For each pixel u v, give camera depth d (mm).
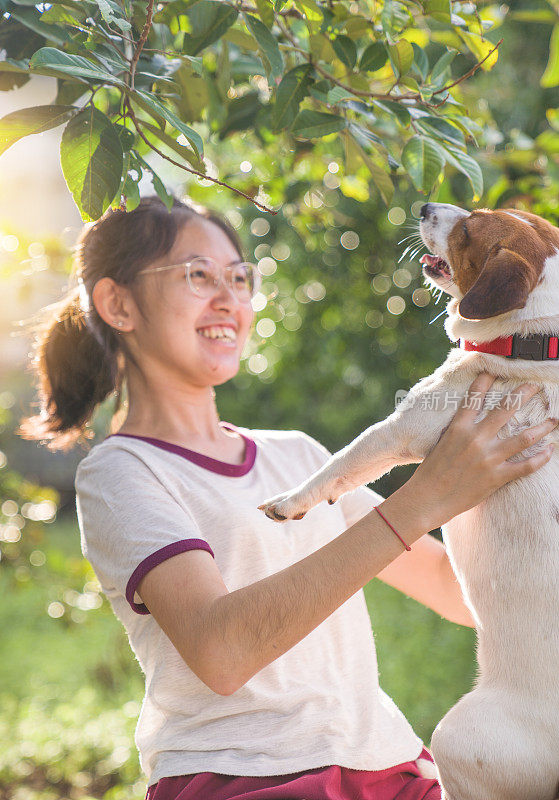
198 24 2172
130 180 1875
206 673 1634
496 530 1941
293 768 1784
